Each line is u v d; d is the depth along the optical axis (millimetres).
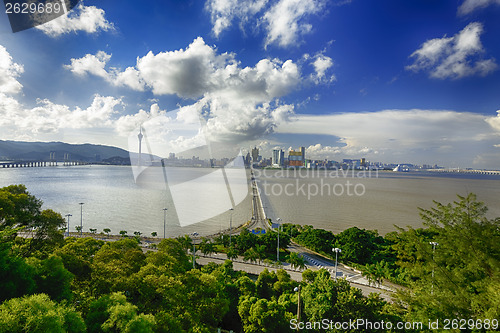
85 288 21344
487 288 18578
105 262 25891
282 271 42500
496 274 18844
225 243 77125
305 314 28938
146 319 16344
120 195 163875
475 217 21328
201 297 23594
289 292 36688
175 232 93812
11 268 16500
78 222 101938
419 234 57312
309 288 30234
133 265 26047
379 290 47062
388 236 79875
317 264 64500
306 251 76000
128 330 15109
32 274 17641
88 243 41969
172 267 26500
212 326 24891
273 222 115812
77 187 194625
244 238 73688
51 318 12289
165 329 18484
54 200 142875
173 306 20859
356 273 57812
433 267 22203
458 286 20688
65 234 82312
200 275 26281
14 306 12289
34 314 12141
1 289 15477
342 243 71812
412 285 24984
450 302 19625
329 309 26766
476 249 20453
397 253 66312
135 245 34219
